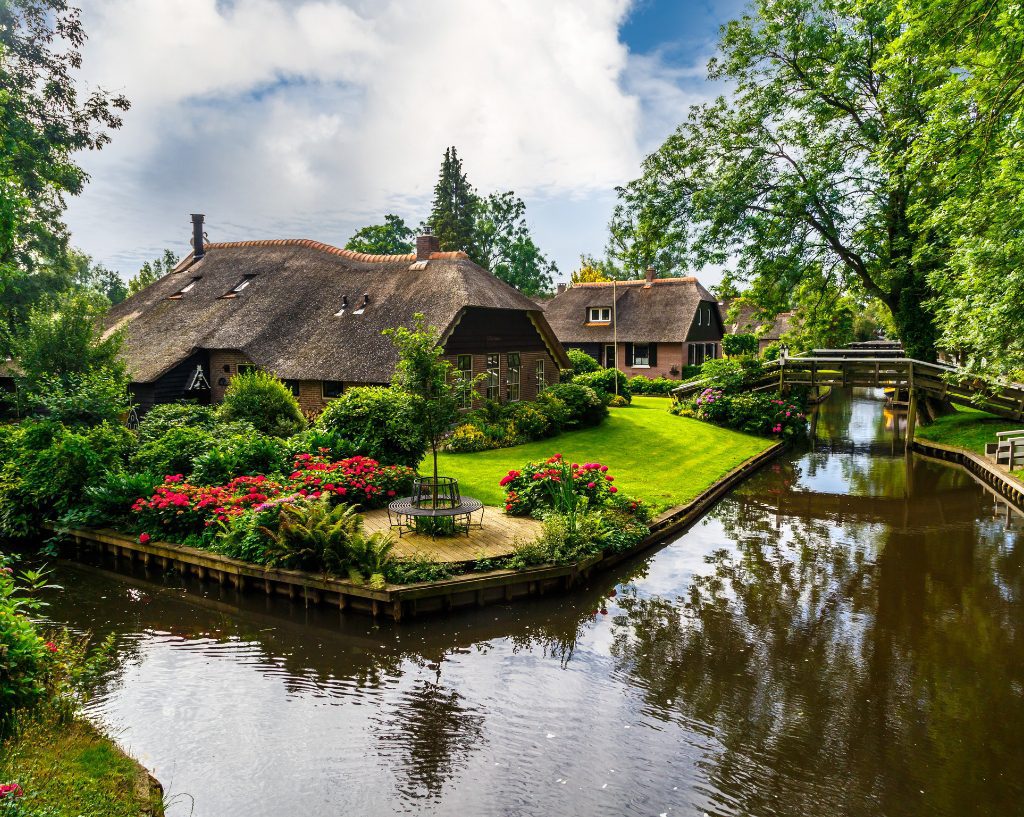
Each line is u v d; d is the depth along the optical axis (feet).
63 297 64.59
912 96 62.85
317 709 24.84
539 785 20.63
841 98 76.43
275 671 27.66
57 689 20.40
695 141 85.46
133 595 35.40
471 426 66.64
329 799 19.89
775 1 76.54
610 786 20.59
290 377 70.49
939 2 33.65
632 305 138.51
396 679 27.14
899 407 114.83
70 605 34.06
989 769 21.54
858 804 19.89
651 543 43.60
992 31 32.89
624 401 100.53
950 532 48.21
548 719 24.34
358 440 49.60
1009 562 41.57
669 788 20.53
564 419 74.64
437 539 37.73
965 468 71.31
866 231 80.84
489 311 77.25
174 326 82.58
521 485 43.55
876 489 61.72
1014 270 36.37
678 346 130.31
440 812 19.39
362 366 67.26
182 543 38.24
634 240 93.45
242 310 80.74
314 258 90.99
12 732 18.10
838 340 120.67
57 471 42.34
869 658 29.04
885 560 41.93
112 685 26.30
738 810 19.57
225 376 76.84
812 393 128.98
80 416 49.39
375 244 210.59
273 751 22.20
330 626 31.83
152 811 17.13
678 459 66.18
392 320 71.67
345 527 34.71
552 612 33.60
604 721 24.23
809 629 31.94
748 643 30.53
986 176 38.93
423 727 23.76
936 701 25.64
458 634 31.12
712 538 46.16
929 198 58.70
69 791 16.61
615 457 64.44
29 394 52.31
